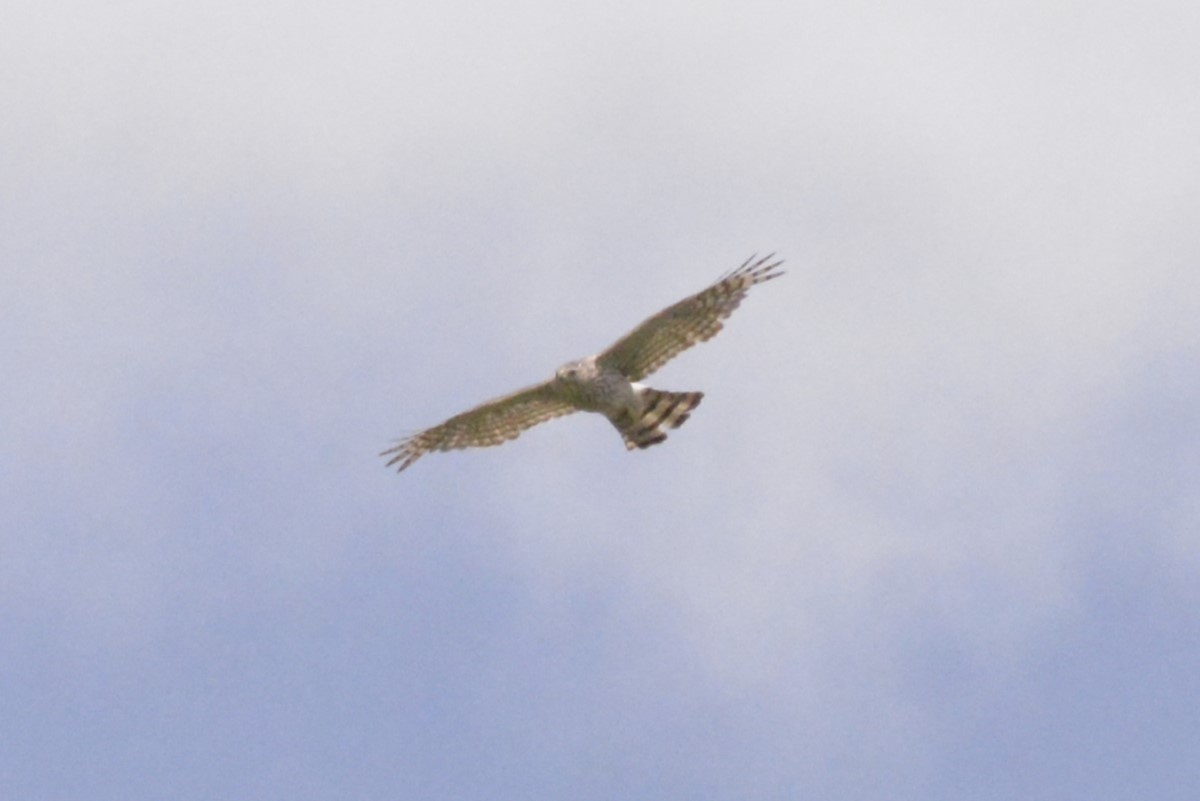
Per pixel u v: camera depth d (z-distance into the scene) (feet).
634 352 66.85
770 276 65.92
